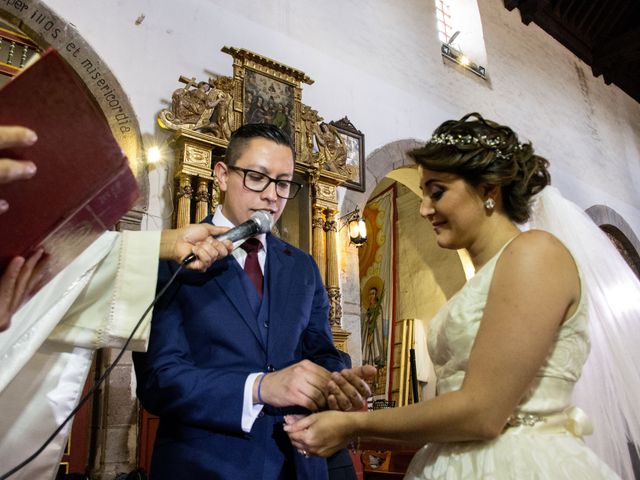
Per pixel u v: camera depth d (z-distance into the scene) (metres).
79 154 0.79
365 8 7.69
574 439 1.18
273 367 1.54
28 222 0.80
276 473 1.44
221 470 1.37
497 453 1.14
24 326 1.22
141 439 4.01
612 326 1.53
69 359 1.37
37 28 4.29
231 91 5.20
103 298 1.38
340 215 6.04
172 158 4.80
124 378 4.00
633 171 12.52
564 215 1.68
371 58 7.41
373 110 7.07
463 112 8.56
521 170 1.29
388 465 5.11
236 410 1.37
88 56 4.48
